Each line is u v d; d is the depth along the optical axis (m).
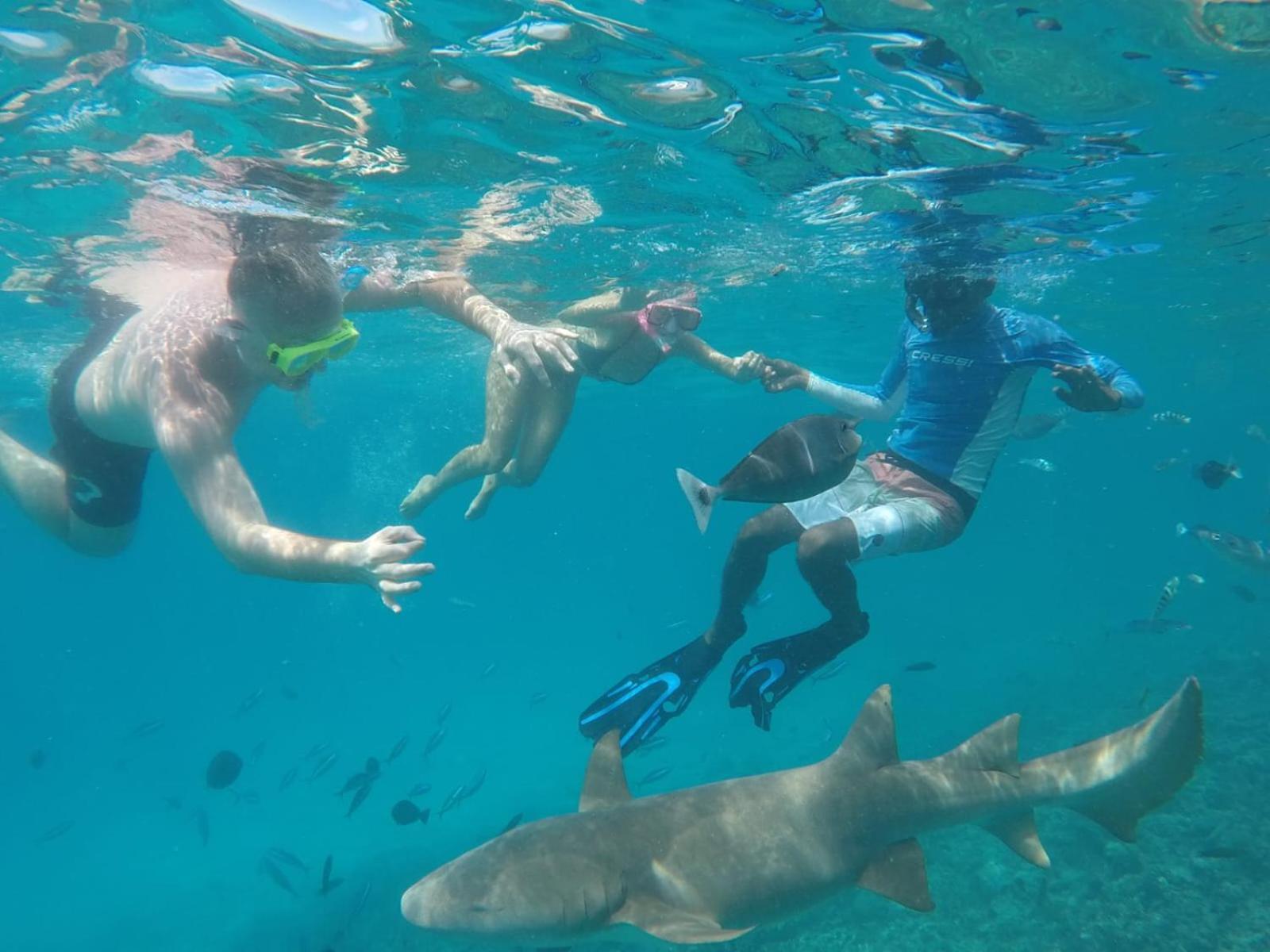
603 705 5.86
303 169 9.48
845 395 7.82
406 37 7.04
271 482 77.69
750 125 9.20
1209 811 12.81
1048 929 10.95
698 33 7.24
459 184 10.45
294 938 15.62
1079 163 10.66
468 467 8.04
